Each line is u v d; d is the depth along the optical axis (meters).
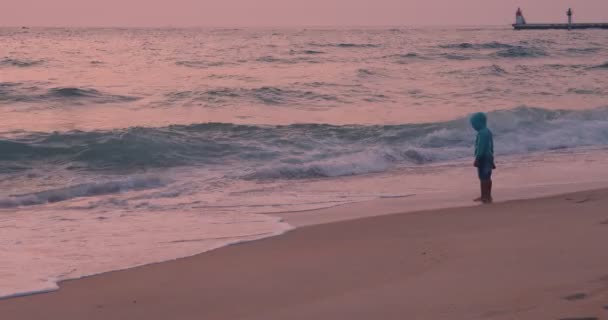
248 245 8.43
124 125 20.03
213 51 53.53
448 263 6.80
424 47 57.44
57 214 10.82
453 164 15.39
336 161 15.12
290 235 8.93
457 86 30.41
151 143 16.14
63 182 13.73
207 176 14.12
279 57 46.16
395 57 46.75
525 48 52.53
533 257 6.71
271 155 16.23
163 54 49.97
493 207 10.30
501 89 29.44
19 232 9.48
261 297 6.29
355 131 18.75
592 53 52.84
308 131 18.61
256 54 49.38
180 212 10.80
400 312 5.43
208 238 8.87
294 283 6.68
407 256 7.37
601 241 7.25
